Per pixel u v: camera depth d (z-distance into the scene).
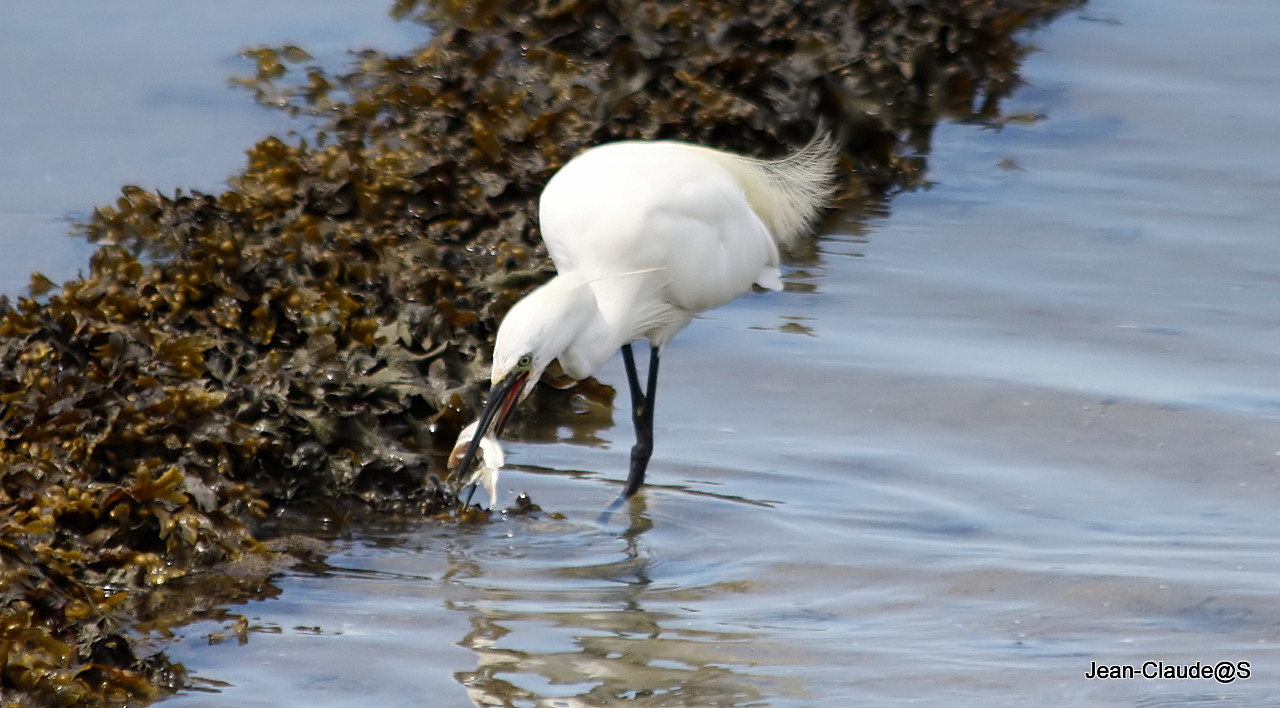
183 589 9.65
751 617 9.51
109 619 8.94
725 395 12.79
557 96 16.52
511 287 13.64
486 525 10.75
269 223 14.02
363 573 10.02
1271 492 11.04
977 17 19.45
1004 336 13.60
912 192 16.91
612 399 12.80
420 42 19.38
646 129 16.31
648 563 10.26
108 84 17.81
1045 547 10.35
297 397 11.28
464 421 12.00
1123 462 11.49
